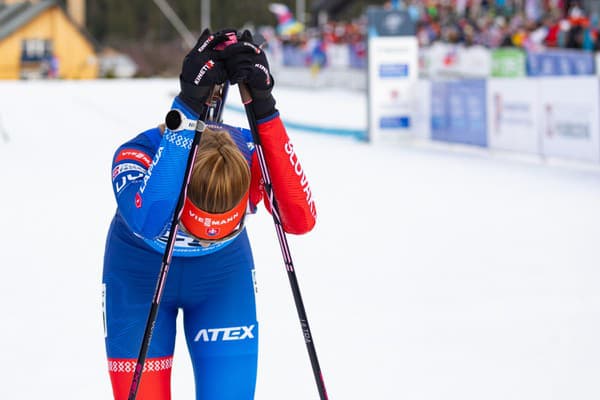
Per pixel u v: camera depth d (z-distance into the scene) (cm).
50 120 2752
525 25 3319
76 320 739
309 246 1037
